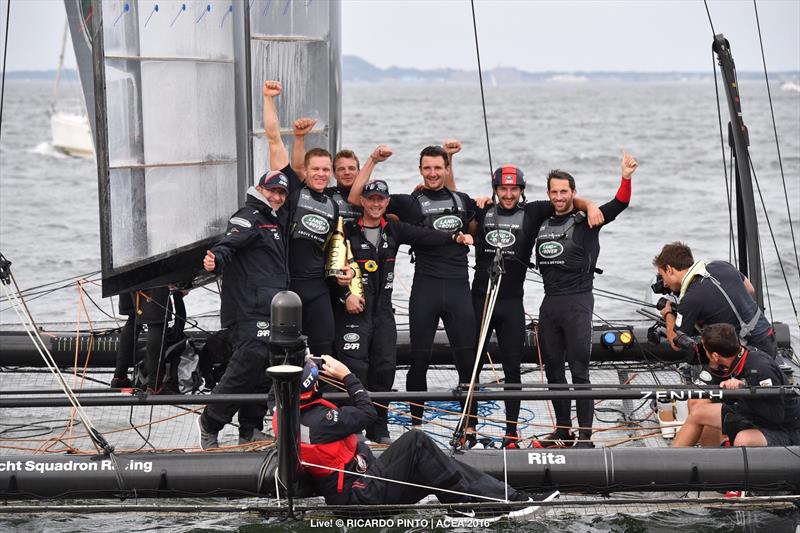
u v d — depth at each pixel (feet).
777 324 98.27
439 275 80.79
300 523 69.36
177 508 65.82
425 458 66.95
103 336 97.25
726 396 68.80
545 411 93.40
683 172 383.04
